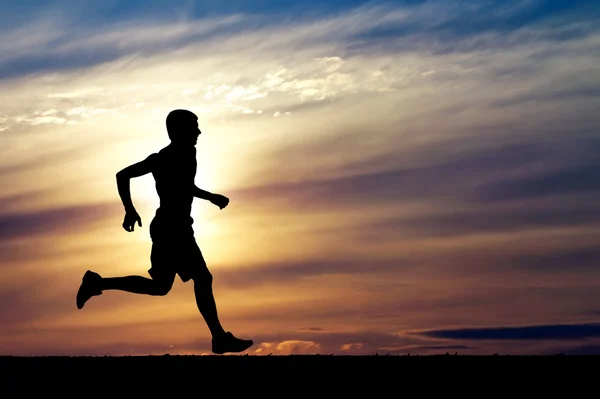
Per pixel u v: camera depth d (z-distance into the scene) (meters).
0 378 6.10
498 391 5.55
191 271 6.89
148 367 6.29
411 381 5.80
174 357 6.64
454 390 5.60
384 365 6.20
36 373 6.20
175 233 6.79
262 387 5.78
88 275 6.90
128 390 5.77
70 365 6.39
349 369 6.12
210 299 6.93
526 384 5.67
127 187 6.77
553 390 5.53
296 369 6.14
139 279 6.89
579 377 5.79
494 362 6.25
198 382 5.90
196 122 6.97
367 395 5.56
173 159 6.81
